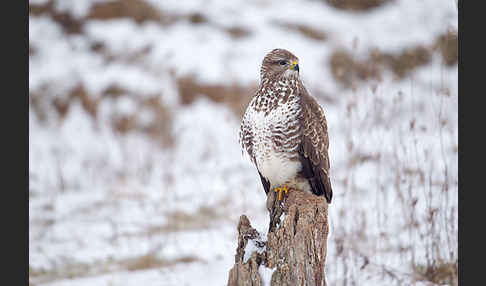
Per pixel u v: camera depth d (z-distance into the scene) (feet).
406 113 49.01
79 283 33.78
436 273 30.30
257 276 21.35
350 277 29.37
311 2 74.69
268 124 25.86
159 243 38.47
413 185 36.65
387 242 33.01
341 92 59.93
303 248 21.25
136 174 51.24
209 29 69.46
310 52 65.72
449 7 68.18
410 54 63.41
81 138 60.85
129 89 64.18
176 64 64.90
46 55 70.79
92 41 70.69
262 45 67.00
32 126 64.13
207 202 44.19
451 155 40.14
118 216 42.98
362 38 67.31
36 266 36.17
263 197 43.88
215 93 62.03
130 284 33.19
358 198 37.17
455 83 56.75
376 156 37.91
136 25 71.72
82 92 65.51
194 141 56.85
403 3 72.79
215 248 37.45
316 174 26.66
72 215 43.91
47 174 53.31
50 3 75.00
